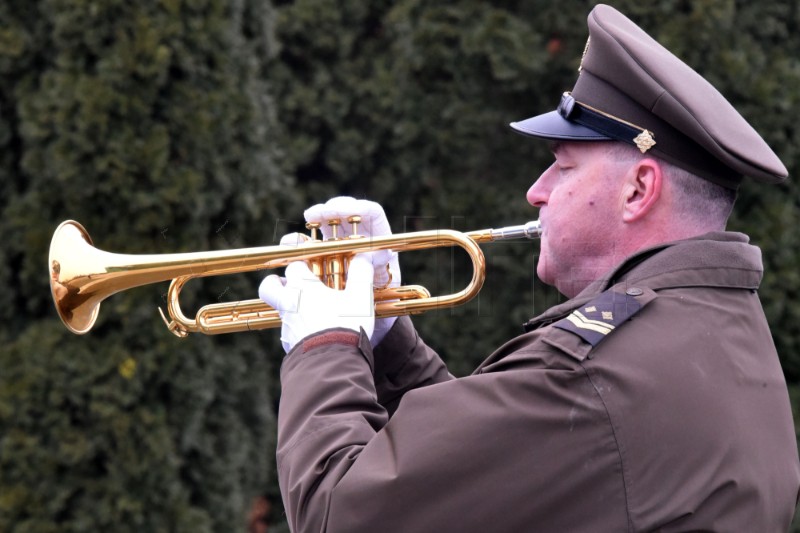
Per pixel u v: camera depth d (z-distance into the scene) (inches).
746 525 117.9
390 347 171.3
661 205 131.6
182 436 328.2
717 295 126.9
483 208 395.5
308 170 419.2
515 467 115.7
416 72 400.5
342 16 413.7
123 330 320.5
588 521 114.1
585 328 120.0
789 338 384.2
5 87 335.6
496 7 396.5
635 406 115.6
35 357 319.9
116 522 318.3
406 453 118.3
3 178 338.3
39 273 329.4
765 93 384.5
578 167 136.8
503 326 382.0
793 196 390.6
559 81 392.5
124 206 326.3
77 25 320.5
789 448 128.8
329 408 129.6
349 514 118.8
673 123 128.5
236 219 347.6
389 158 412.5
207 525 329.1
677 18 380.2
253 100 350.0
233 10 346.6
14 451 316.2
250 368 361.7
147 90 325.1
